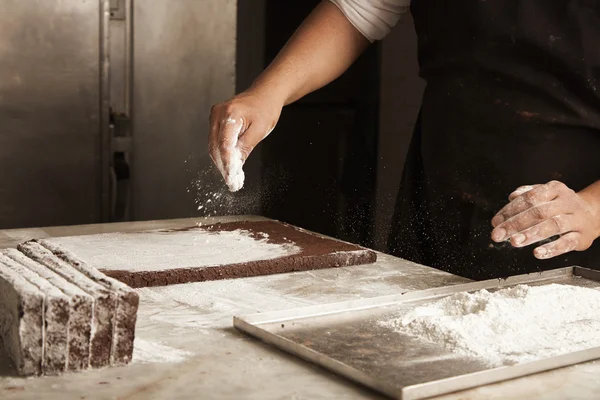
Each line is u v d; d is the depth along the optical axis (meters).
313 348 1.05
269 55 2.97
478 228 1.83
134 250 1.54
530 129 1.76
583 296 1.24
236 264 1.45
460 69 1.84
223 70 2.70
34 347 0.95
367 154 3.31
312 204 3.21
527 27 1.72
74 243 1.58
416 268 1.56
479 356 1.03
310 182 3.19
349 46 1.96
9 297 0.99
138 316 1.21
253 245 1.60
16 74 2.43
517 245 1.31
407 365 1.00
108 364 0.99
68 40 2.46
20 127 2.46
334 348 1.05
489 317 1.14
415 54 3.32
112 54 2.57
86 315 0.97
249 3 2.88
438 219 1.92
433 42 1.90
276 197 3.12
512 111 1.77
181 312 1.24
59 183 2.54
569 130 1.74
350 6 1.95
